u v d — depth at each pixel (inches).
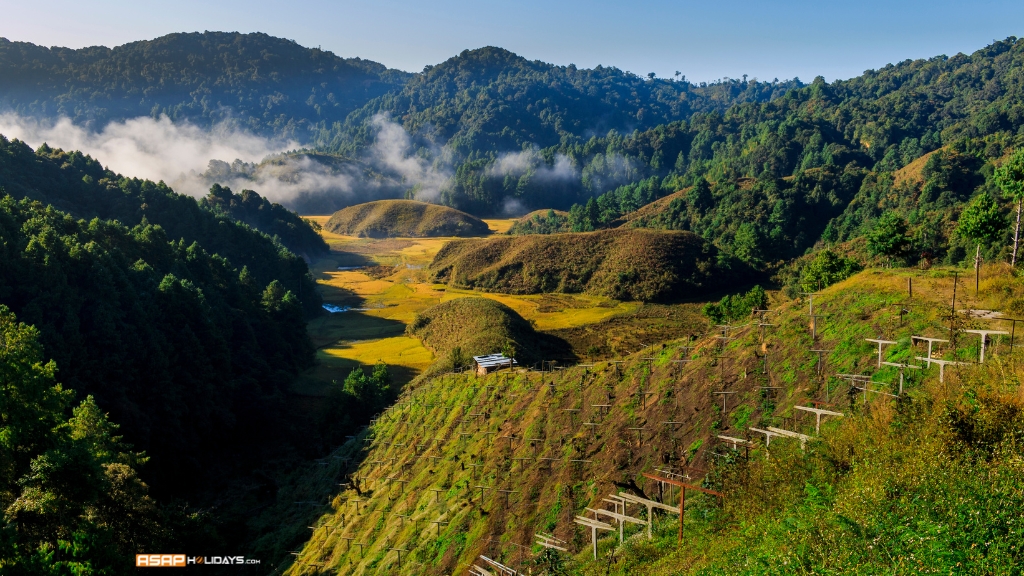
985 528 592.7
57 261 2955.2
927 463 778.8
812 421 1342.3
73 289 2923.2
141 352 2901.1
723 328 2005.4
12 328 1861.5
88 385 2628.0
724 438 1317.7
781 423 1393.9
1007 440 768.9
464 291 6683.1
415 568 1656.0
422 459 2226.9
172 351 3080.7
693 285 5797.2
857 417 1112.8
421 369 4092.0
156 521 1900.8
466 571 1531.7
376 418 2974.9
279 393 3587.6
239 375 3535.9
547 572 1251.8
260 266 6117.1
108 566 1277.1
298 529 2273.6
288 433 3319.4
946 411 841.5
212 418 3095.5
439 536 1713.8
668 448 1544.0
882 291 1689.2
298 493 2632.9
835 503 787.4
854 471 900.6
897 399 1080.8
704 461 1437.0
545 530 1515.7
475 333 3998.5
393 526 1929.1
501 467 1854.1
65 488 1446.9
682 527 1057.5
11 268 2839.6
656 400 1744.6
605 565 1137.4
